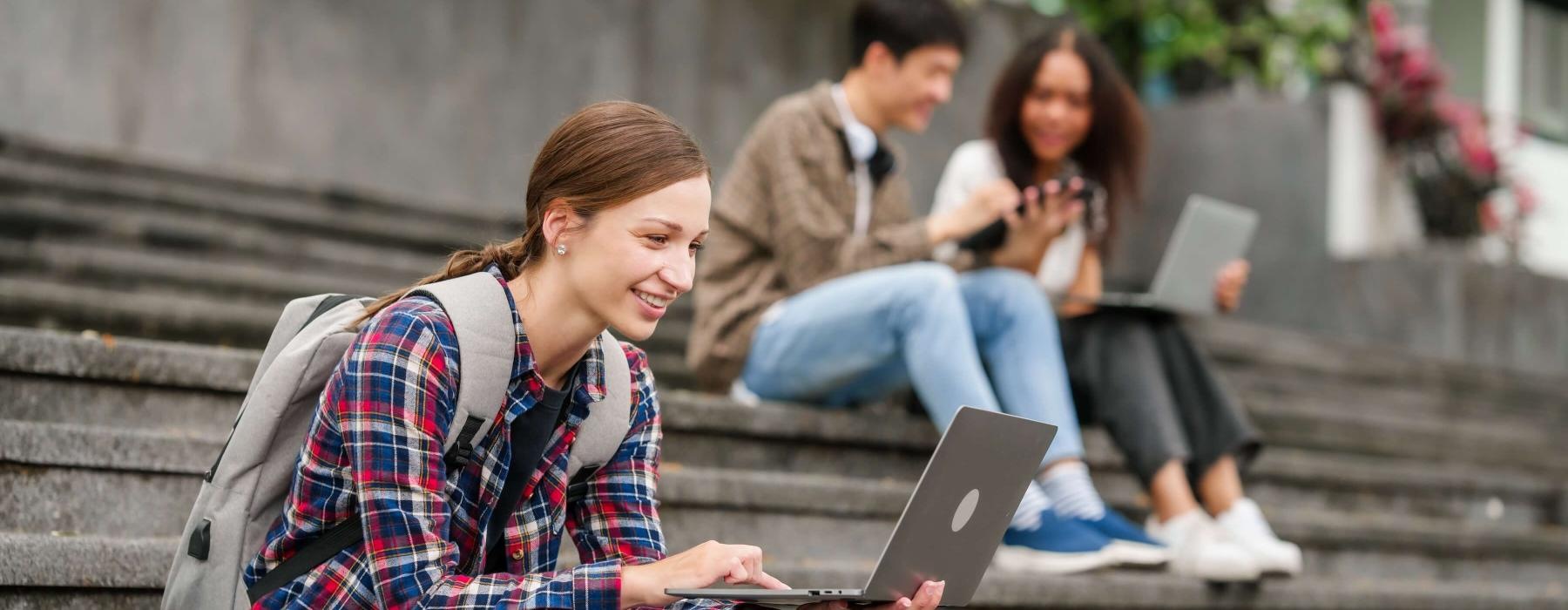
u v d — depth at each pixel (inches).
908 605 101.2
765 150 185.6
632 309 94.8
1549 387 383.2
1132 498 211.5
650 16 363.3
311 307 100.0
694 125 368.2
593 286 94.3
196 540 95.0
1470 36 483.2
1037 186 201.0
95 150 263.0
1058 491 173.3
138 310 194.4
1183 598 176.6
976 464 99.9
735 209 185.9
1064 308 194.1
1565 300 412.2
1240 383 302.2
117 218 236.8
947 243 187.8
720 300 184.9
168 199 254.5
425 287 95.3
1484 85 479.8
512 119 344.5
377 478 90.0
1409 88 408.5
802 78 386.3
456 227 298.7
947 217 179.8
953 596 106.7
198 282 224.5
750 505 165.5
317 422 92.7
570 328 96.5
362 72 325.7
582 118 95.9
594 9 355.9
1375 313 394.9
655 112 96.7
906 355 170.2
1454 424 326.0
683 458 173.3
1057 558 168.7
